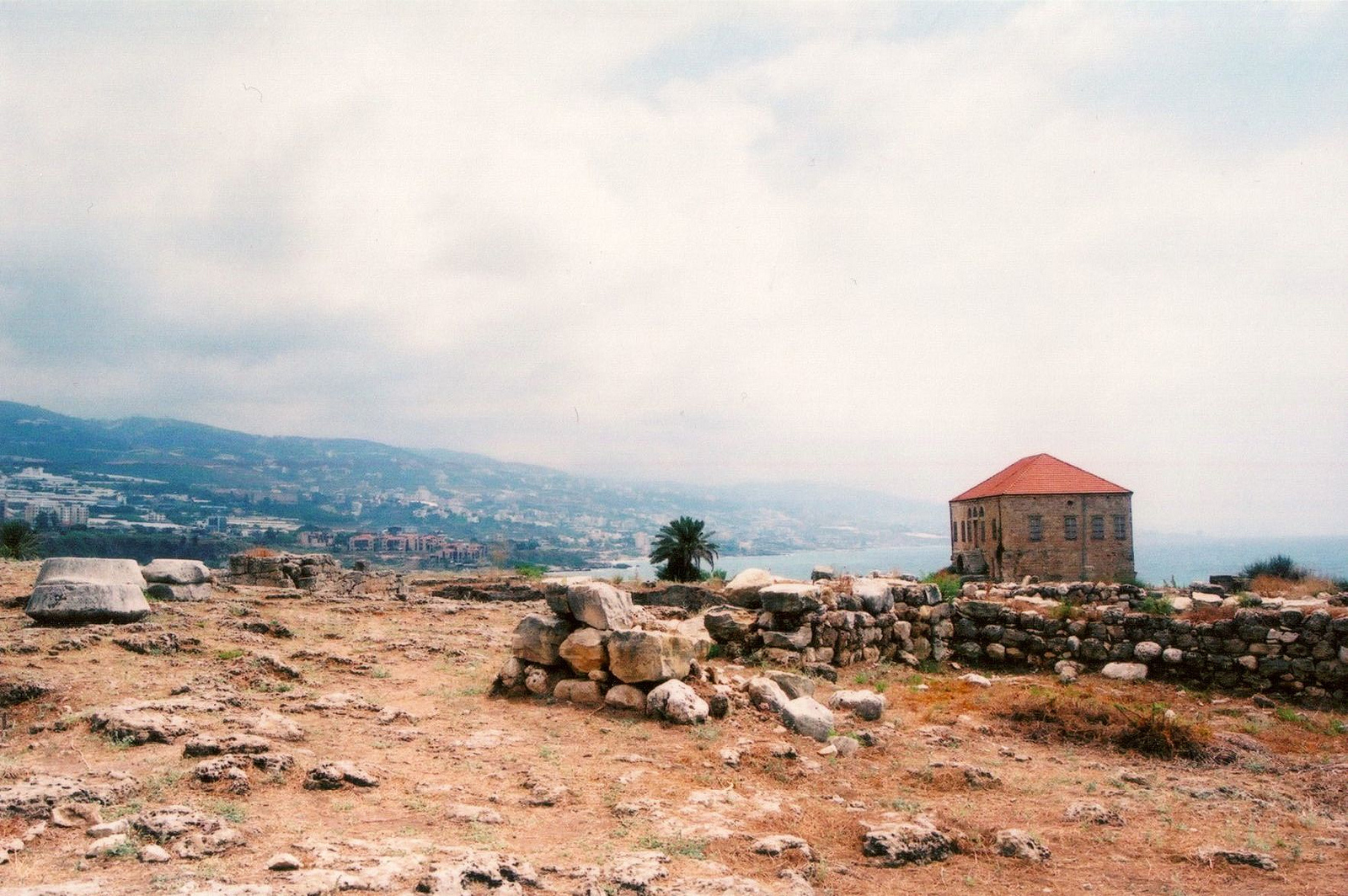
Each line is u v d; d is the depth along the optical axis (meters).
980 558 68.12
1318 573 39.03
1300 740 12.95
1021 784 10.12
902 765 10.70
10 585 19.78
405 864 6.19
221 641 14.70
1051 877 7.29
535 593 32.59
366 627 18.19
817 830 8.08
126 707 9.86
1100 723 12.76
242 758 8.23
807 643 16.52
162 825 6.54
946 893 6.85
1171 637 17.22
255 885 5.59
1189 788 10.16
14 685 10.60
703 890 6.12
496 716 11.57
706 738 10.75
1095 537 62.62
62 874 5.77
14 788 7.05
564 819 7.77
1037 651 18.33
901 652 18.70
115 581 16.05
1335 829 8.80
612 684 12.34
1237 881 7.32
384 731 10.39
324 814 7.39
